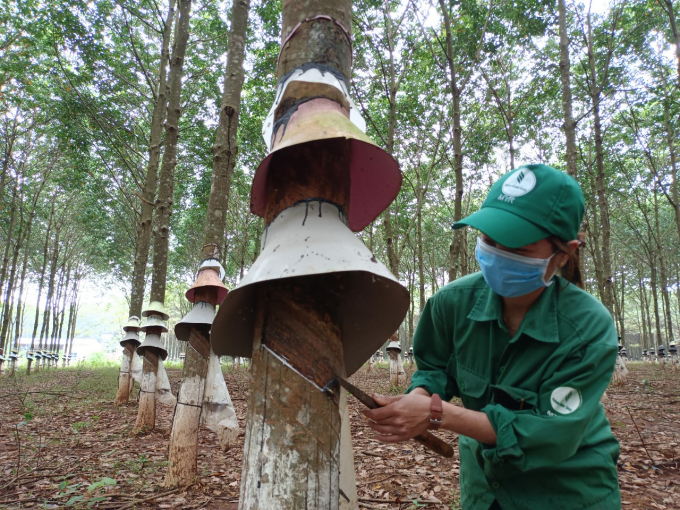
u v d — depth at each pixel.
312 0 1.47
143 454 5.52
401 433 1.25
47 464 5.05
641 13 12.13
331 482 1.12
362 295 1.34
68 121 12.91
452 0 10.29
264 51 12.37
